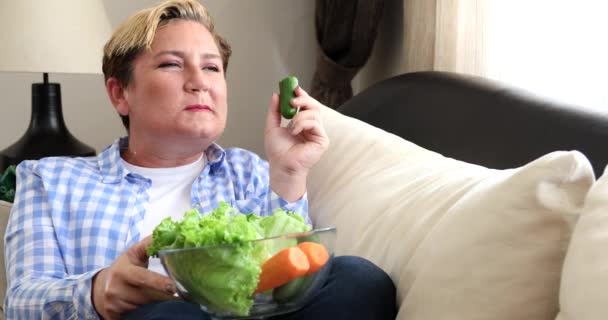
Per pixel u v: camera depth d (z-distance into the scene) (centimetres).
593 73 179
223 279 100
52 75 289
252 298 104
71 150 236
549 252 104
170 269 103
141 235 159
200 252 100
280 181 154
